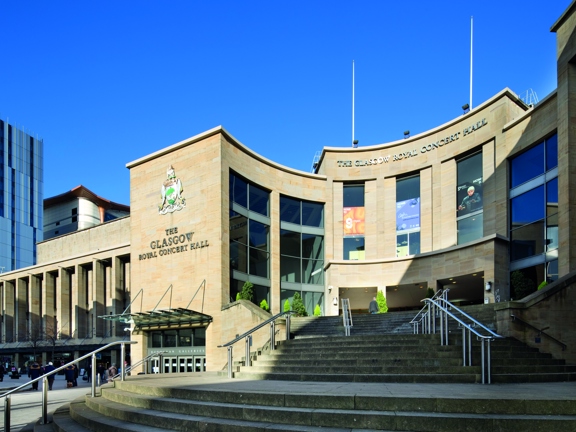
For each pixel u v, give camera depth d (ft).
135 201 103.55
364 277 100.22
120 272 138.10
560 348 48.29
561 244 67.10
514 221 84.89
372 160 109.91
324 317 79.66
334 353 47.80
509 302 48.73
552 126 77.05
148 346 98.12
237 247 93.71
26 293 175.52
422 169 103.65
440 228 98.73
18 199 332.80
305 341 55.88
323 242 110.01
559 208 68.18
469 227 94.22
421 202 102.73
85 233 152.46
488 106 92.17
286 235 106.83
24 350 164.76
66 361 157.28
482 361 35.22
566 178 67.05
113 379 48.93
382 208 107.45
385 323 72.13
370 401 25.53
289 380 41.45
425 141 103.91
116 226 143.64
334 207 110.52
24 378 123.75
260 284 98.58
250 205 99.50
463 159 97.91
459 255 86.48
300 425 24.64
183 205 94.48
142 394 36.22
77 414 35.22
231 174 94.94
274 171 104.94
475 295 108.99
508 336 48.55
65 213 303.07
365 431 22.98
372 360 43.34
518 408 23.75
